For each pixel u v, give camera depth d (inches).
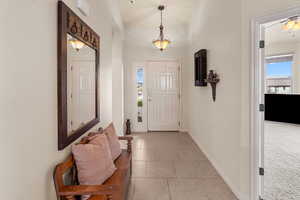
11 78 43.0
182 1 173.8
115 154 100.8
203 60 153.6
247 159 93.4
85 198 66.2
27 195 48.2
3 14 40.9
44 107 55.7
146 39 231.9
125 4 178.7
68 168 66.1
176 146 179.2
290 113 247.3
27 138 48.2
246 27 92.6
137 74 235.6
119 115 207.8
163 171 125.7
